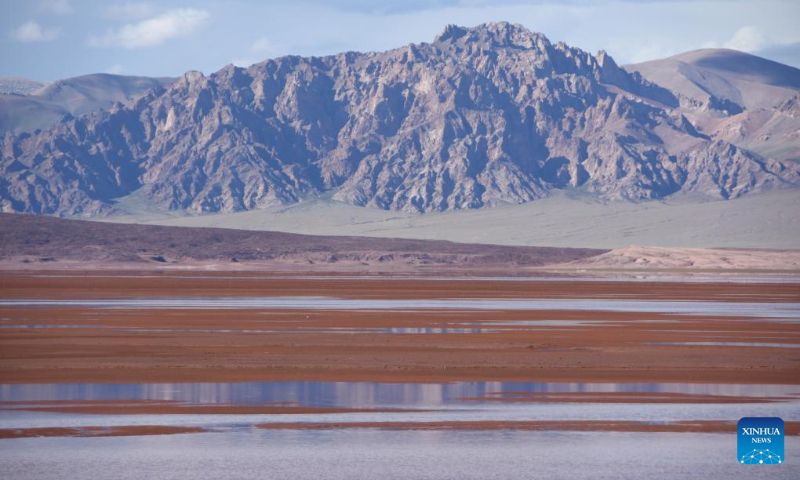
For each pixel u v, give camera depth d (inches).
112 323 3663.9
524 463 1390.3
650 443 1513.3
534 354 2662.4
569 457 1425.9
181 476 1315.2
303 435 1551.4
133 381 2096.5
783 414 1740.9
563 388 2027.6
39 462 1384.1
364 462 1390.3
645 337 3208.7
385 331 3383.4
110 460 1396.4
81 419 1668.3
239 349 2751.0
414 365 2395.4
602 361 2504.9
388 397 1898.4
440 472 1342.3
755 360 2546.8
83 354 2610.7
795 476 1344.7
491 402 1846.7
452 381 2122.3
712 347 2883.9
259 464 1378.0
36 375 2183.8
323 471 1343.5
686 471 1359.5
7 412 1729.8
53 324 3607.3
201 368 2316.7
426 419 1679.4
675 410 1770.4
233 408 1771.7
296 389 1994.3
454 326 3622.0
